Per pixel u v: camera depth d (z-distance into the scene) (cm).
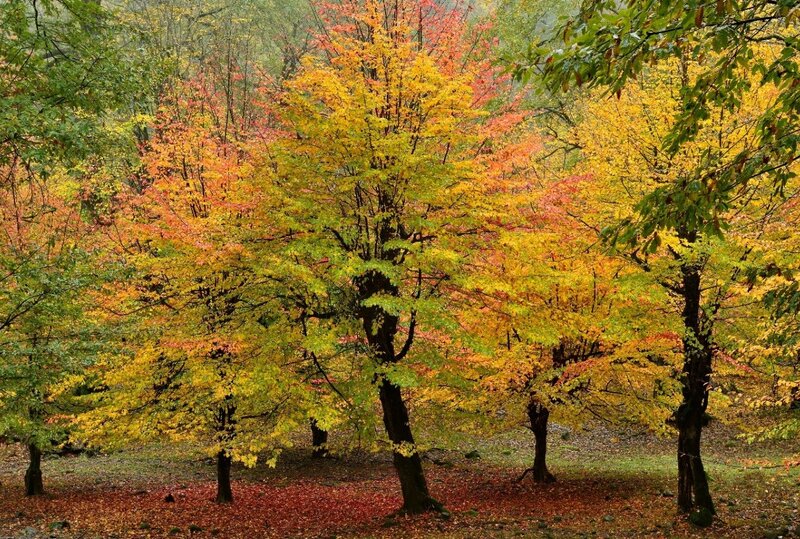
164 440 1430
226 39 2058
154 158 1322
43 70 884
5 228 1082
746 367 1227
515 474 1952
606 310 1373
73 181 1253
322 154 1127
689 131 544
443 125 1057
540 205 1114
